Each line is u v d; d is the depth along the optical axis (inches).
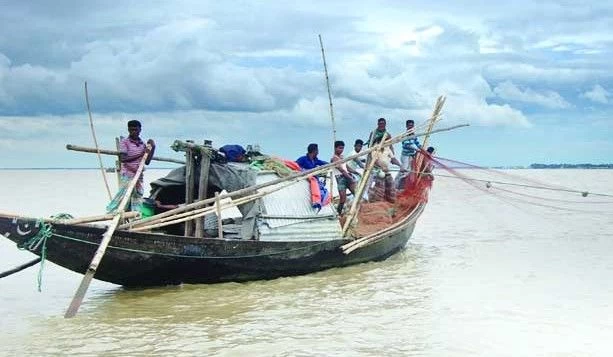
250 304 456.1
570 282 534.9
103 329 394.0
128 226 479.2
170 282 504.4
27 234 430.0
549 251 713.0
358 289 507.5
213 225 618.2
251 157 602.5
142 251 469.1
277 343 365.4
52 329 394.3
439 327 398.0
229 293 492.1
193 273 502.9
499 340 371.9
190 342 367.2
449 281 540.4
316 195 585.3
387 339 373.7
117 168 520.4
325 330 391.5
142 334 383.2
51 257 449.7
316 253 561.3
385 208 709.9
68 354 346.0
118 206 486.9
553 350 354.0
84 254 452.1
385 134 638.5
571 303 460.1
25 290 515.8
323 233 578.9
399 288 512.1
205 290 501.4
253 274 529.0
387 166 720.3
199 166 553.0
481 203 1523.1
